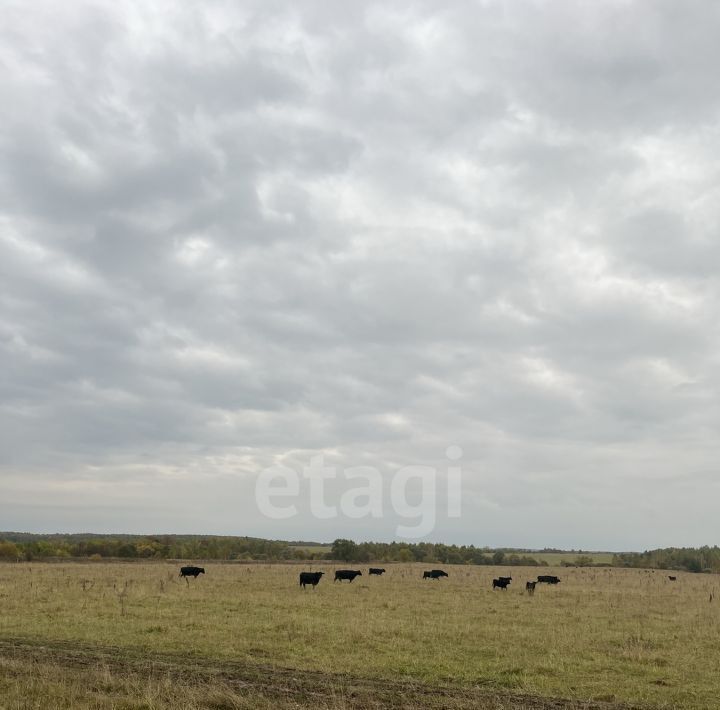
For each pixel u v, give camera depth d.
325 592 39.03
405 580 54.38
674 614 30.34
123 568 65.06
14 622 24.05
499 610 30.81
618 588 48.75
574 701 14.48
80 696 12.93
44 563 79.44
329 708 12.88
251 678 15.92
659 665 18.47
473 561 129.62
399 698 14.24
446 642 21.39
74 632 22.12
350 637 21.83
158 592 36.03
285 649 19.70
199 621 24.75
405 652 19.53
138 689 13.91
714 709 14.09
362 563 104.38
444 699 14.27
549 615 29.11
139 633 22.09
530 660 18.78
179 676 15.96
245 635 22.00
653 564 130.75
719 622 27.44
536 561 133.25
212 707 12.88
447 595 38.66
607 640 22.33
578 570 91.06
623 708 14.05
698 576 82.31
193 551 116.12
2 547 98.94
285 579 50.44
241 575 55.44
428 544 132.88
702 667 18.25
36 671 15.18
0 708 11.91
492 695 14.87
